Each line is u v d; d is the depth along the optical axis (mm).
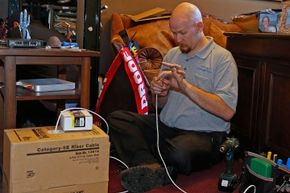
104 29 2898
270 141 1897
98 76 2654
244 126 2143
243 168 1740
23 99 1728
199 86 1913
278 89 1838
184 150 1742
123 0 2938
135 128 1944
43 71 2322
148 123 1989
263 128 1953
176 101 1982
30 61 1724
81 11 2568
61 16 2475
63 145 1415
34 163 1374
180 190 1695
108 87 2262
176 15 1902
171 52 2115
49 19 2426
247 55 2113
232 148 1709
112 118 2021
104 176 1520
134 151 1878
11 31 2162
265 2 3502
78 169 1460
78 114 1547
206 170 1964
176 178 1812
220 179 1705
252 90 2061
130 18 2824
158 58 2596
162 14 2908
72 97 1857
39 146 1372
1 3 2309
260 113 1982
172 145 1770
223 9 3346
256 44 2014
